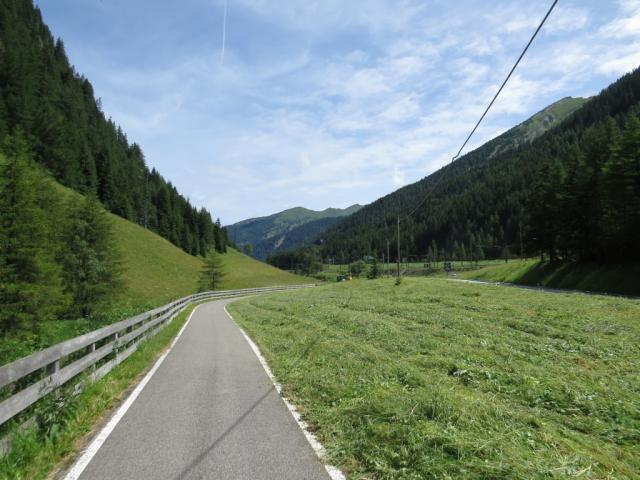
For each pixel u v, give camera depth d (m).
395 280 47.19
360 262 126.75
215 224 158.25
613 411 5.99
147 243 84.50
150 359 11.11
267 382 8.27
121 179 111.19
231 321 23.28
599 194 48.66
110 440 5.18
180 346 13.75
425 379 7.40
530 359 9.38
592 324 14.15
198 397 7.22
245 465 4.37
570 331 13.17
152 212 116.44
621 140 45.09
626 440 5.05
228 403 6.82
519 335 12.55
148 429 5.57
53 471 4.33
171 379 8.71
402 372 7.96
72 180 86.81
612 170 44.22
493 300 23.38
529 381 7.37
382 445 4.70
